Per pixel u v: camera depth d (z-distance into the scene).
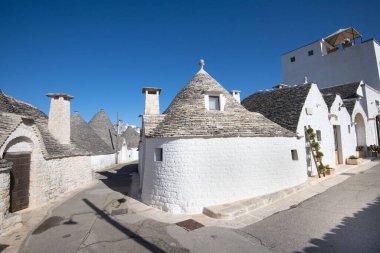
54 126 14.88
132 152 42.97
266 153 10.16
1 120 9.70
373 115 22.00
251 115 11.80
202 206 8.73
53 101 15.15
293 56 32.56
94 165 25.14
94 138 28.05
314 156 13.61
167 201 9.04
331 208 8.02
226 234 6.57
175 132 9.34
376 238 5.69
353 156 17.39
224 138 9.48
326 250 5.33
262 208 8.64
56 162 12.58
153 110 15.20
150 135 10.16
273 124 11.66
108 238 6.68
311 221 7.02
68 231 7.33
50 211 9.73
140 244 6.21
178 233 6.82
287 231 6.47
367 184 10.94
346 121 18.53
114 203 10.56
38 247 6.26
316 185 11.49
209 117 10.46
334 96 17.48
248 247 5.74
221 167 9.23
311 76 30.41
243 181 9.45
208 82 12.98
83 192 13.48
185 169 8.95
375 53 24.75
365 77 25.34
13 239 7.02
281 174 10.43
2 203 7.49
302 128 13.34
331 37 29.20
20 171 10.23
